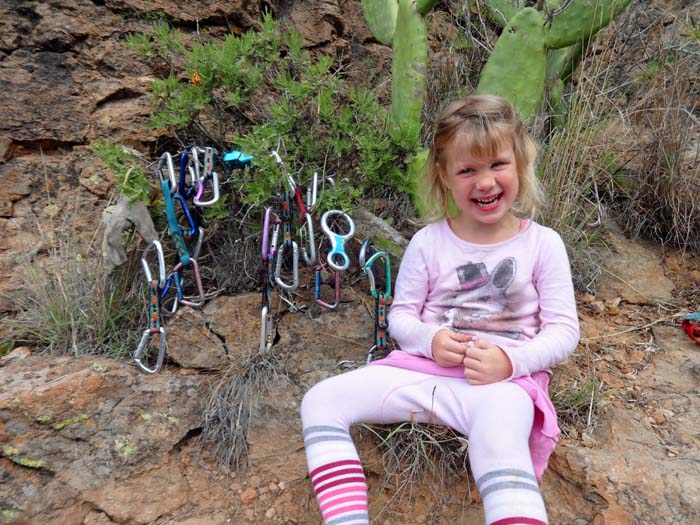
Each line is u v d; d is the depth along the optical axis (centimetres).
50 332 195
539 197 203
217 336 193
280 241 202
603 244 258
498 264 163
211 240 223
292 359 187
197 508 164
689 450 162
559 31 233
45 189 235
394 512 161
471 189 155
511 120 157
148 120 253
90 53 256
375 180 208
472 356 145
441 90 303
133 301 205
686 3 330
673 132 249
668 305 229
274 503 164
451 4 352
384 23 274
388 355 174
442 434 162
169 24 277
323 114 202
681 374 192
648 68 287
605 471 154
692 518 144
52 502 158
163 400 177
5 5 249
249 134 203
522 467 126
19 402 163
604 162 260
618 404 180
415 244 173
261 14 310
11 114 239
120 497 162
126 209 196
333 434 143
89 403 171
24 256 209
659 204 259
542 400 143
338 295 193
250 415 176
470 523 156
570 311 157
